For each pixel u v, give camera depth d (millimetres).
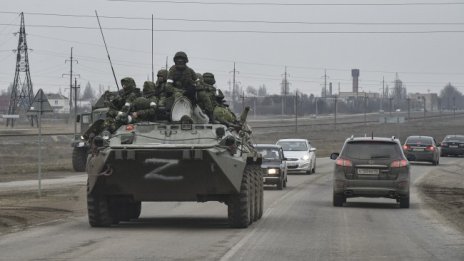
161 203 41375
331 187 54344
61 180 59969
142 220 32031
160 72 29953
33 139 120125
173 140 27375
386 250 22172
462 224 30297
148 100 28953
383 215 34062
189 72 29625
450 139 107438
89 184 27594
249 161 30000
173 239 24625
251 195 29312
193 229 27938
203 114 29391
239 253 21266
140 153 26266
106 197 28125
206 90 30031
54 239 24703
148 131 27844
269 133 154250
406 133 172125
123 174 26875
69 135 130000
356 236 25719
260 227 28656
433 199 44281
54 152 100750
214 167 26359
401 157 37250
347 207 38469
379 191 36875
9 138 119562
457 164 89375
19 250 21938
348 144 37812
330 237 25375
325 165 86312
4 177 63688
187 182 26891
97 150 27078
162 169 26562
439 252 21812
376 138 38250
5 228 28469
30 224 30062
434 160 85688
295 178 65000
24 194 46812
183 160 26281
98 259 20062
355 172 37156
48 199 43281
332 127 187875
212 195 27875
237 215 27844
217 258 20250
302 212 35438
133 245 23031
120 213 30922
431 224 30188
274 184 52031
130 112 28719
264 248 22406
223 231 27141
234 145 27125
